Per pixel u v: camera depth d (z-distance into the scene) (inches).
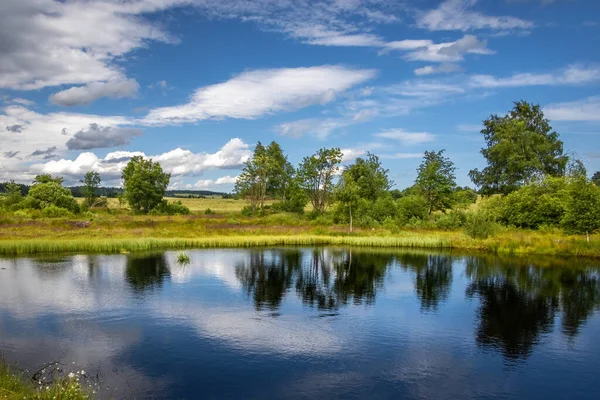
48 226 1857.8
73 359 477.7
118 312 669.3
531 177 2345.0
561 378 448.1
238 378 435.2
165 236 1713.8
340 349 523.8
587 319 658.8
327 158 3021.7
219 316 657.0
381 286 893.2
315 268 1106.1
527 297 802.2
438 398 398.9
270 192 3631.9
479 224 1630.2
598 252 1309.1
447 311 701.3
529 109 2618.1
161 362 473.7
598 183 2329.0
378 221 2309.3
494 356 507.5
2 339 539.8
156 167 3459.6
